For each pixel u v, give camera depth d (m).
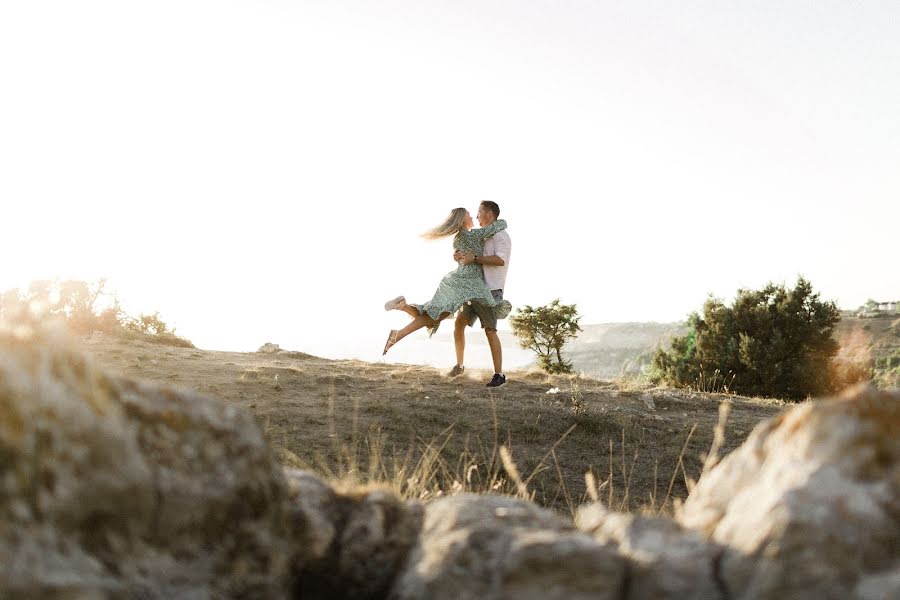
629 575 1.28
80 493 1.07
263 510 1.42
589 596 1.22
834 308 24.22
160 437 1.29
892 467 1.26
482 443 5.50
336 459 4.56
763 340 24.02
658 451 5.83
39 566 0.95
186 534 1.25
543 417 6.34
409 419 5.84
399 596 1.38
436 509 1.61
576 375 9.95
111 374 1.31
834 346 24.34
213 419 1.41
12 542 0.94
